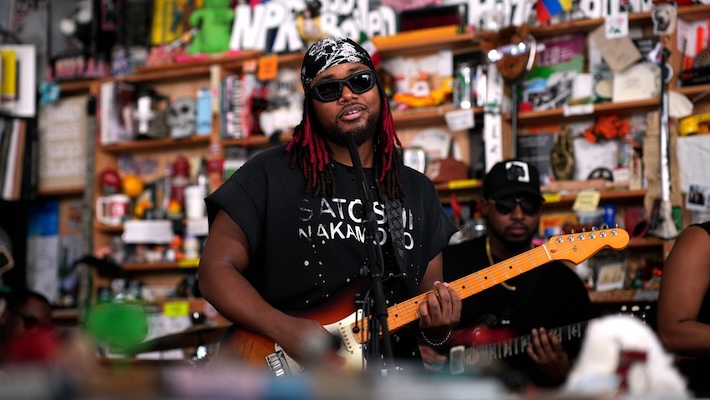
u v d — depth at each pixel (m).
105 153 5.68
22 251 5.66
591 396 0.92
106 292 5.38
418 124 5.09
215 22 5.38
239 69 5.42
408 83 5.09
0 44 6.04
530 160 4.79
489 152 4.62
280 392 0.85
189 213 5.29
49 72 5.72
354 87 2.13
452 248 3.57
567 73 4.68
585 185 4.52
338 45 2.19
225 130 5.26
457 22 4.88
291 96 5.17
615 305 4.23
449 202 4.98
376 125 2.21
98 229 5.54
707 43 4.53
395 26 5.01
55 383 0.81
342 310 2.09
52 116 5.82
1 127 5.59
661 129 4.25
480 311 3.28
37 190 5.79
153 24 5.62
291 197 2.15
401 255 2.12
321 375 0.90
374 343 1.94
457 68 4.95
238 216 2.12
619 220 4.66
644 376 1.06
